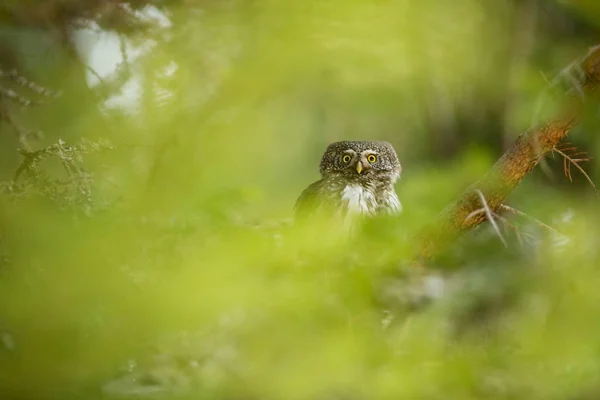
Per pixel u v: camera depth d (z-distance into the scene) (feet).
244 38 18.35
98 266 12.62
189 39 18.39
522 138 18.17
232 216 16.66
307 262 13.94
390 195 19.15
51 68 18.54
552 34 18.62
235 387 13.53
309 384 13.24
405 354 13.92
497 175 18.16
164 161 18.29
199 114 18.39
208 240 14.23
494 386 14.02
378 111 18.89
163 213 16.96
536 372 14.43
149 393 13.53
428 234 17.15
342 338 13.43
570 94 18.16
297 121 19.11
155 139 18.29
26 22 18.51
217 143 18.38
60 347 12.28
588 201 18.03
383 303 14.53
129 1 18.42
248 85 18.40
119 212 14.79
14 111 18.47
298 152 19.17
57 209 13.85
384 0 18.21
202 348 13.62
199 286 12.48
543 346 14.66
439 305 15.16
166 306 12.48
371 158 19.12
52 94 18.37
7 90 18.35
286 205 18.62
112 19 18.43
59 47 18.53
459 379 13.70
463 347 14.74
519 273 16.34
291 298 13.24
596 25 18.16
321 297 13.52
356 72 18.43
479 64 18.42
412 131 19.21
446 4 18.28
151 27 18.39
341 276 13.97
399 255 14.80
